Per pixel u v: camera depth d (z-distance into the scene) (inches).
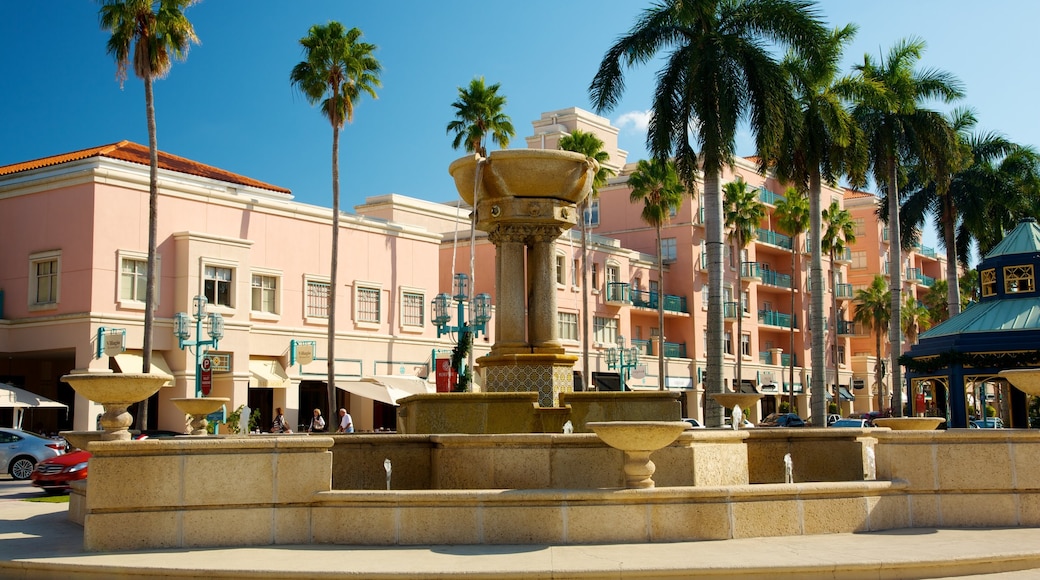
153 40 1251.8
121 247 1331.2
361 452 509.7
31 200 1375.5
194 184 1480.1
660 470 479.5
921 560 366.9
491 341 1860.2
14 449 1091.3
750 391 2439.7
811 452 550.6
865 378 2933.1
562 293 1998.0
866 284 3014.3
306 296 1558.8
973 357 1096.8
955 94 1615.4
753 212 2289.6
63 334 1311.5
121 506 407.2
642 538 414.9
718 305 1178.6
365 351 1633.9
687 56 1189.1
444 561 367.2
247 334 1430.9
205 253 1397.6
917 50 1626.5
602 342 2108.8
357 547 409.1
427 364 1736.0
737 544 408.2
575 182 604.7
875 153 1601.9
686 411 2306.8
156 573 358.9
